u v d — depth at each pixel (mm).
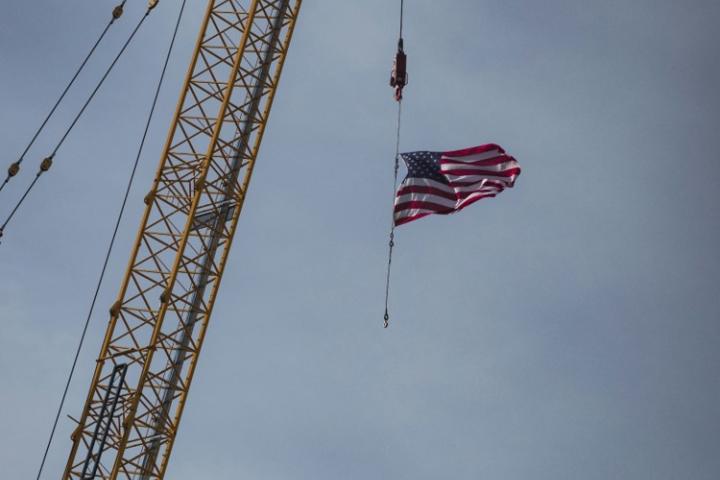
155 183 84625
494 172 90812
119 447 79188
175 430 81188
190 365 82312
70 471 79000
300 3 90500
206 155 85188
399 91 89750
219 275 84000
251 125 86375
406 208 90250
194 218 84250
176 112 86188
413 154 91562
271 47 88062
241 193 85438
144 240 83500
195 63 87438
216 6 89062
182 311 82812
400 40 89812
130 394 80125
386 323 85750
